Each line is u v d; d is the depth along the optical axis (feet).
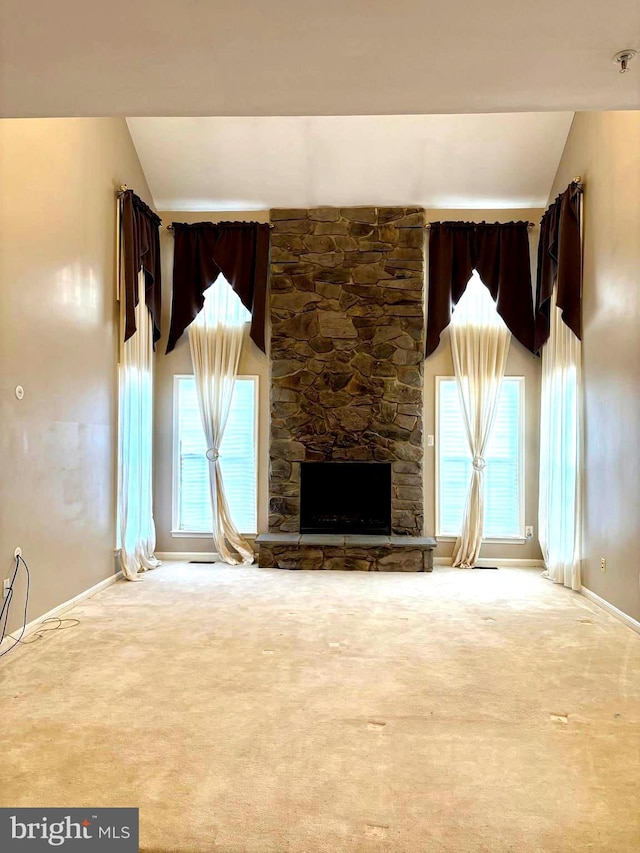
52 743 9.50
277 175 23.50
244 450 24.61
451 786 8.39
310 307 24.03
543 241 22.50
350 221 24.11
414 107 10.96
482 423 23.80
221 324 24.27
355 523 24.11
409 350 23.82
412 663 13.10
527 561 23.94
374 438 23.75
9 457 14.28
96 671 12.54
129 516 21.35
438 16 8.33
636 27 8.57
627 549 16.10
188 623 15.94
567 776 8.68
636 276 15.71
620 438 16.63
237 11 8.23
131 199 20.76
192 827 7.42
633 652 13.88
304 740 9.66
